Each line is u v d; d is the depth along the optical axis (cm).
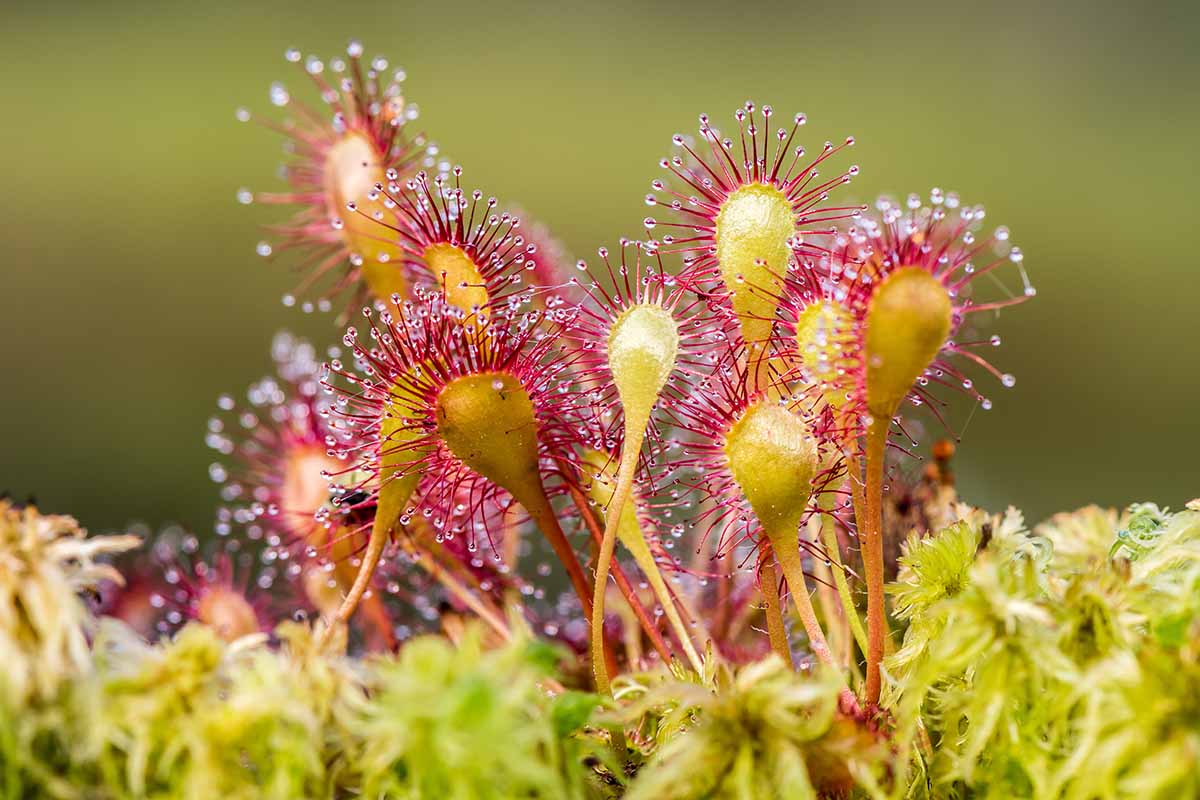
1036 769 16
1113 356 70
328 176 19
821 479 18
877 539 17
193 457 56
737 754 16
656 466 18
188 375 64
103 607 21
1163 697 16
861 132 103
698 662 18
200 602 20
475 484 18
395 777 16
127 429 58
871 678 17
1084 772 16
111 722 16
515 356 17
